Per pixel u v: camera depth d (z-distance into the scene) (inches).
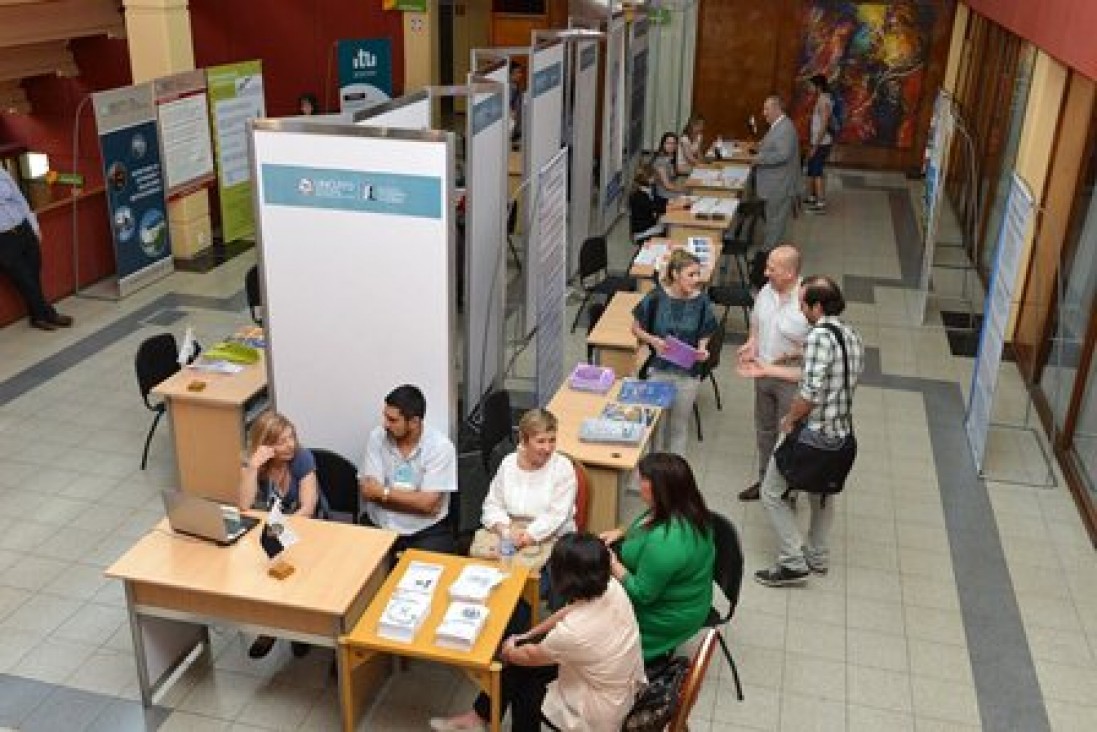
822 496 205.5
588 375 229.1
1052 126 311.4
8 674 179.5
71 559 212.7
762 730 170.9
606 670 136.2
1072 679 185.2
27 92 499.8
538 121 311.6
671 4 577.9
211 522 163.3
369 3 519.2
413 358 195.6
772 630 196.1
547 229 237.5
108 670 181.2
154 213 374.3
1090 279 263.3
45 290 351.9
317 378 201.6
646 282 299.3
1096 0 233.1
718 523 172.4
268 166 186.4
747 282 390.9
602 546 134.9
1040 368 297.9
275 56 521.7
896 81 576.1
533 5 641.6
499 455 217.6
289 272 193.9
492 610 155.6
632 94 454.6
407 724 169.2
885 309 369.4
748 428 278.5
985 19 466.9
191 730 167.6
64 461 251.8
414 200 182.9
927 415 287.6
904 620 200.1
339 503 195.2
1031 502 244.2
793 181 406.9
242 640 189.6
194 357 243.8
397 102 207.6
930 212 374.0
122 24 469.1
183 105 382.3
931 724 173.5
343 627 153.9
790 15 575.5
